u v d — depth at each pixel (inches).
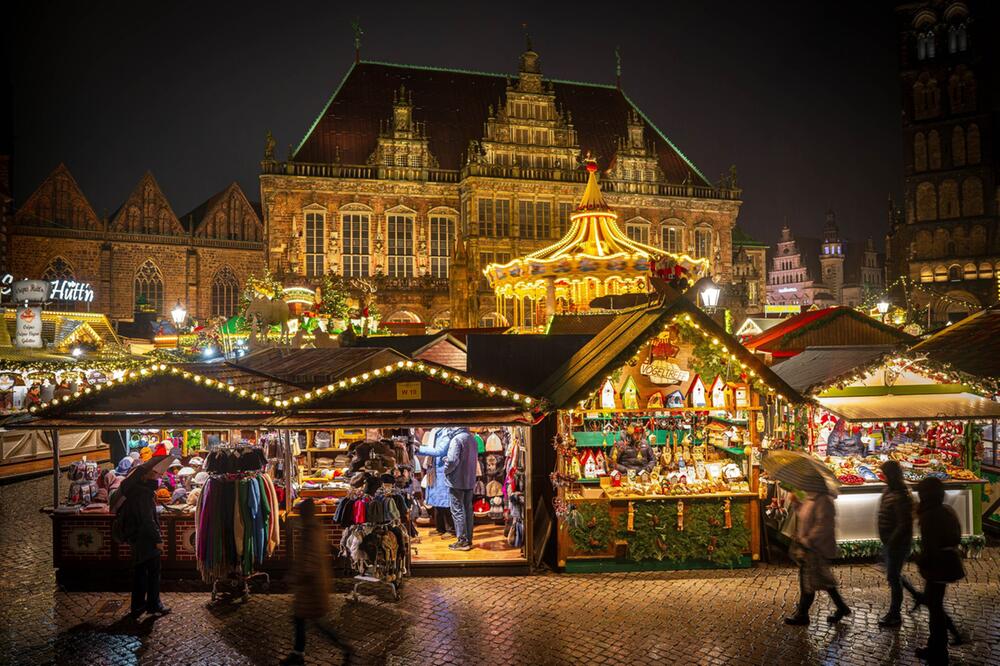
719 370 510.0
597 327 814.5
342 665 343.0
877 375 534.6
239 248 2925.7
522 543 510.9
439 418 474.0
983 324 627.5
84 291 2117.4
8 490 847.1
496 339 668.7
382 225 2504.9
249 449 446.6
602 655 353.1
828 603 424.5
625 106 3075.8
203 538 427.8
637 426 558.9
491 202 2516.0
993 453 586.2
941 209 3198.8
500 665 343.0
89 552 471.5
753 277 3496.6
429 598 435.8
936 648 338.3
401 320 2454.5
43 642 375.6
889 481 393.1
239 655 357.7
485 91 2901.1
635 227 2768.2
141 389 486.3
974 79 3159.5
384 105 2719.0
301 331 913.5
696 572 487.8
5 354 1104.2
